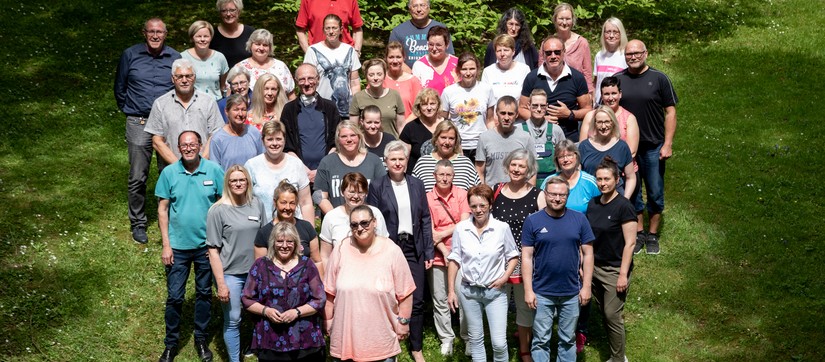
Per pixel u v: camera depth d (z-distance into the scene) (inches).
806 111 505.4
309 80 349.1
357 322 272.7
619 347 313.9
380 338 274.4
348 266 274.7
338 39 401.4
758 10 653.3
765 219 410.9
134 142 380.8
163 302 352.5
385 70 365.1
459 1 513.7
